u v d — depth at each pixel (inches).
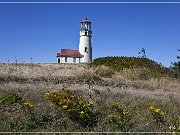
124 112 396.2
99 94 534.0
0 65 980.6
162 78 881.5
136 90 657.6
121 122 377.4
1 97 446.9
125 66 1054.4
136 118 400.8
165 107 469.4
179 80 916.6
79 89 581.3
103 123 383.9
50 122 382.3
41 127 371.9
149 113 414.9
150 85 765.3
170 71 1049.5
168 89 740.7
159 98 536.7
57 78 745.6
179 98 555.2
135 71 920.3
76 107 393.7
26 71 834.2
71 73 805.9
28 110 399.2
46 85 635.5
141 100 503.5
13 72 787.4
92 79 748.6
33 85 605.3
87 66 1119.6
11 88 545.3
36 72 824.9
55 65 1118.4
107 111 417.1
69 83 706.8
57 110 404.2
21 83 658.2
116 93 559.5
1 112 396.5
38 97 474.6
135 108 450.6
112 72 932.0
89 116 386.6
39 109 406.9
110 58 1141.1
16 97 441.7
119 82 756.0
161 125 389.1
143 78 888.9
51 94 418.9
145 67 1004.6
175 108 457.1
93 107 428.8
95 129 369.1
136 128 374.3
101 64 1114.1
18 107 419.8
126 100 496.7
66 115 392.5
